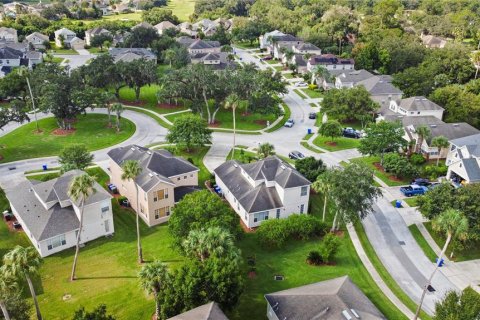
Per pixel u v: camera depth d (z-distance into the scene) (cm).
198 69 11269
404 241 6881
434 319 4538
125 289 5691
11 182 8362
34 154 9600
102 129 11106
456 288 5891
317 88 15275
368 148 9006
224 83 11400
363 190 6444
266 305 5403
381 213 7594
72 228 6462
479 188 6725
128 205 7656
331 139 10819
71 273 6003
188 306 4684
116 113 11662
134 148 8150
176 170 7781
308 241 6794
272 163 7594
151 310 5309
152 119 11975
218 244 5088
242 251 6469
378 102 12838
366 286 5834
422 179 8600
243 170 7750
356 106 11569
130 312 5278
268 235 6419
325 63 16688
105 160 9375
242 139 10750
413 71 13850
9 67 15438
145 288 4597
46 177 8431
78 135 10681
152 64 13038
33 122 11394
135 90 13275
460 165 8394
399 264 6347
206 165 9231
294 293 5031
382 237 6956
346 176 6481
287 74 17112
